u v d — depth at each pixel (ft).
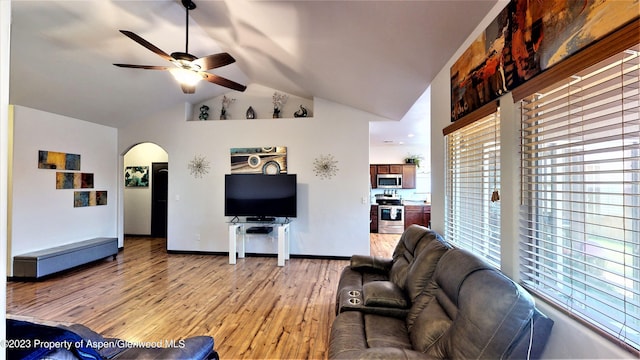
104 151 16.76
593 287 3.75
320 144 16.29
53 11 8.81
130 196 22.88
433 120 9.71
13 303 10.10
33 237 13.02
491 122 6.19
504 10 5.37
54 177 13.98
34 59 10.64
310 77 12.85
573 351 3.83
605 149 3.55
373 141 23.53
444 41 7.23
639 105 3.24
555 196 4.71
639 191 3.34
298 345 7.57
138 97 15.43
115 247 15.85
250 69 14.84
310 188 16.31
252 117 17.15
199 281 12.42
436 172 9.55
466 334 4.14
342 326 5.90
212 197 17.04
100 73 12.59
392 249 18.90
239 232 16.11
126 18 9.54
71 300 10.37
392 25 6.98
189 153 17.24
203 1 8.50
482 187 6.84
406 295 6.73
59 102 13.41
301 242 16.37
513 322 3.86
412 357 4.14
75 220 14.99
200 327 8.48
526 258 5.10
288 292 11.18
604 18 3.27
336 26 7.77
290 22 8.18
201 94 17.24
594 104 3.86
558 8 3.98
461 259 5.32
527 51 4.68
